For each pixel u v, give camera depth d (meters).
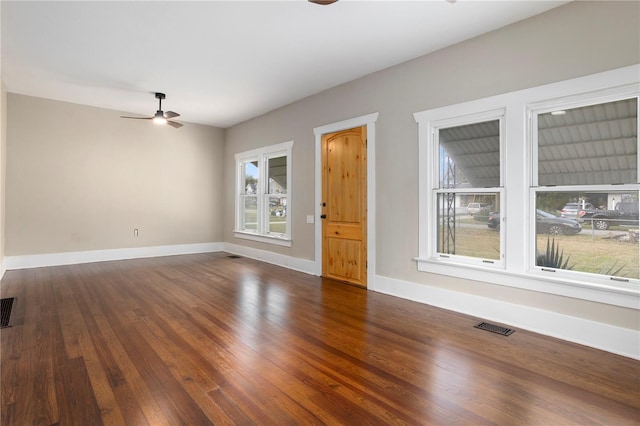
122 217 6.45
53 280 4.80
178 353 2.57
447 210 3.71
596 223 2.78
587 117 2.79
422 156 3.82
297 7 2.91
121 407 1.90
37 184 5.62
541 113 3.03
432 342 2.79
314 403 1.95
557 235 2.97
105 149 6.22
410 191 3.95
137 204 6.60
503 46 3.19
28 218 5.57
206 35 3.40
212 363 2.42
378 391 2.07
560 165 2.93
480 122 3.43
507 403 1.95
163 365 2.38
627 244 2.64
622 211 2.66
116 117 6.32
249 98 5.46
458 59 3.52
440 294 3.68
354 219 4.64
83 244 6.07
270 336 2.90
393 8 2.92
